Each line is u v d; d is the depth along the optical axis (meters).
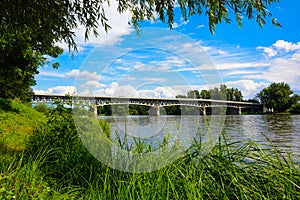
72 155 3.77
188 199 2.28
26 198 2.48
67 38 5.71
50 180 3.14
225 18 4.24
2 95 18.22
